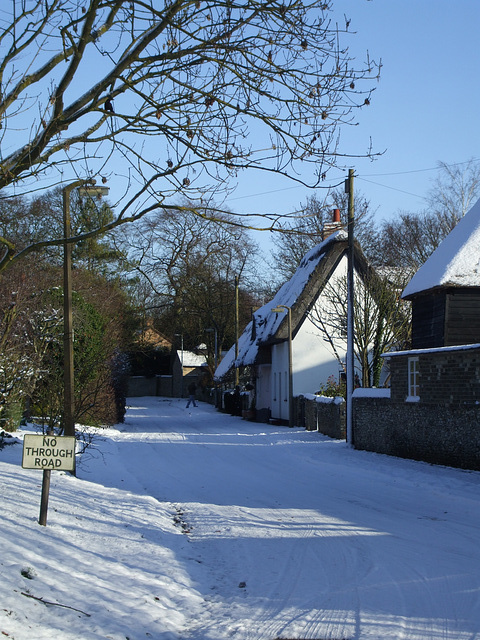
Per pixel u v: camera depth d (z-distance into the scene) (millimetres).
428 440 18641
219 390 56000
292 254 59156
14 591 5762
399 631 5922
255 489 15008
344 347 36312
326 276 36250
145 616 6090
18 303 16859
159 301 54375
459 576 7734
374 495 14039
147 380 78375
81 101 7391
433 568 8109
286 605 6746
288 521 11242
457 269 24391
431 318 25766
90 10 6824
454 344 24531
